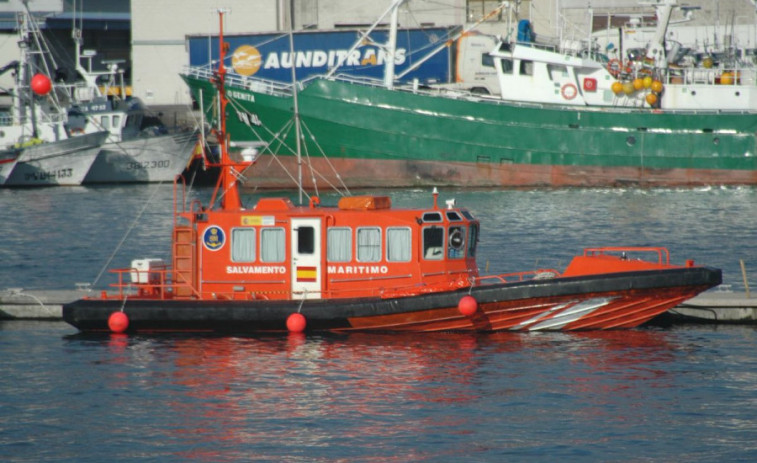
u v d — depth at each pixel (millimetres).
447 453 58812
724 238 136000
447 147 199625
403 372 71875
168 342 80125
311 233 80438
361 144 198875
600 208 167875
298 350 77125
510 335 81062
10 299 91062
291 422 63250
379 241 79938
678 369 72688
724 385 69250
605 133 199250
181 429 62375
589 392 67875
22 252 129125
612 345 78688
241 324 80688
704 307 86938
